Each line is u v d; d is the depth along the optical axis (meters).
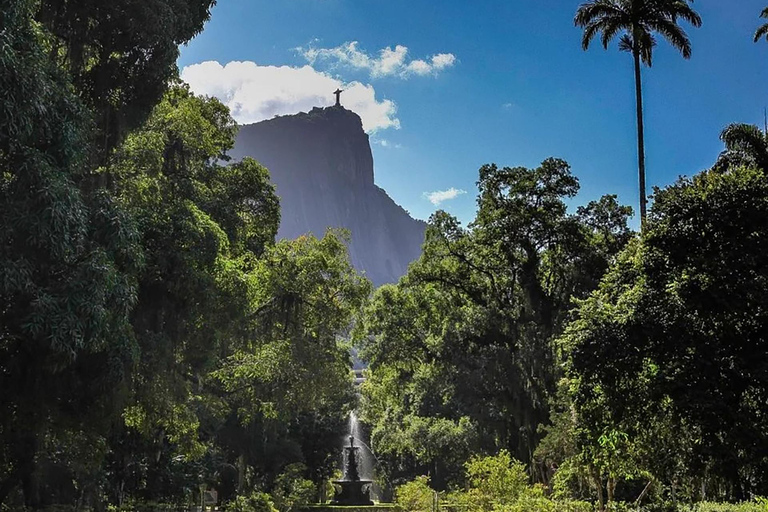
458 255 36.00
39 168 10.44
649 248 14.45
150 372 16.36
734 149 23.84
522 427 31.69
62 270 11.34
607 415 14.60
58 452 17.84
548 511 15.95
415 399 42.69
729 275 13.27
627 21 26.44
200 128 23.52
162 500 26.84
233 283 19.78
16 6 10.21
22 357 12.22
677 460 14.95
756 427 12.81
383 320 37.69
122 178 17.88
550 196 33.91
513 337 34.38
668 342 13.42
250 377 27.42
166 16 15.16
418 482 24.75
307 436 50.41
